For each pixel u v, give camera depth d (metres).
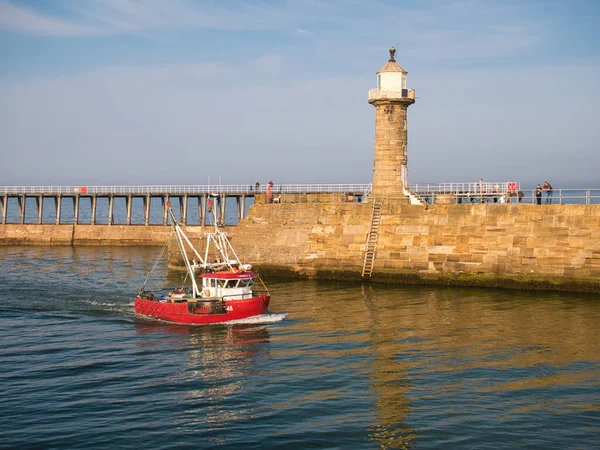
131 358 36.91
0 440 26.97
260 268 62.25
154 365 35.75
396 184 60.50
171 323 44.50
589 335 39.97
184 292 48.50
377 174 61.03
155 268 69.50
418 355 36.72
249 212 64.12
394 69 60.06
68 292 55.16
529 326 42.09
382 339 39.84
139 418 29.06
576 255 51.50
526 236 53.25
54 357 37.16
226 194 87.50
